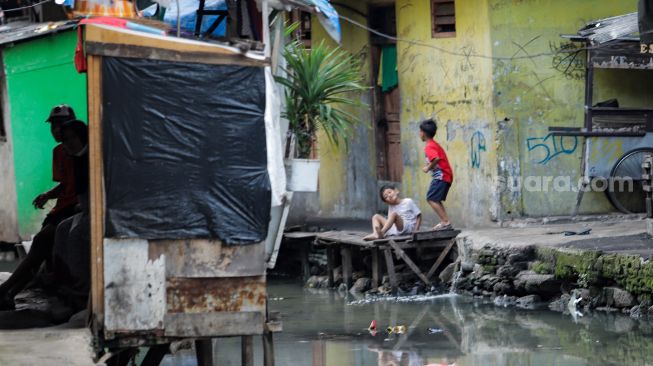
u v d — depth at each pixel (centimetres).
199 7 980
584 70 1739
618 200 1734
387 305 1498
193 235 789
